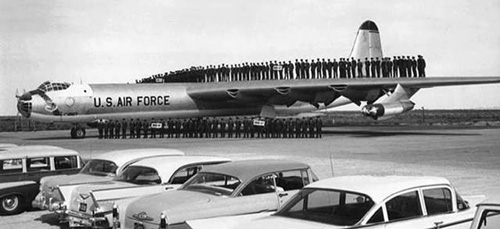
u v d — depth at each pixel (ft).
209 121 148.25
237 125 146.61
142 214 30.45
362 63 168.04
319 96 155.94
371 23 196.03
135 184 37.86
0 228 41.27
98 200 34.91
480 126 240.53
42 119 144.25
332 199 24.59
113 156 43.88
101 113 150.71
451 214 25.23
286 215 25.07
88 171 44.24
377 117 128.36
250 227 23.98
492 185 53.57
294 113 187.73
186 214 29.30
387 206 23.54
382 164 72.43
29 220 44.34
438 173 62.80
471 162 74.49
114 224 32.30
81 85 149.28
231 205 30.53
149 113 159.22
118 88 153.99
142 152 44.62
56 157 48.60
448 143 112.68
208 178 32.94
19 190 46.37
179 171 37.70
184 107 165.07
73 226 37.50
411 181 25.23
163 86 162.30
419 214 24.43
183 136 148.46
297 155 85.56
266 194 31.89
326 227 22.90
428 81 133.69
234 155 85.15
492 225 19.06
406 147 101.91
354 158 80.89
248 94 157.58
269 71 175.22
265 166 33.06
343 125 280.31
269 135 141.69
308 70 168.25
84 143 121.90
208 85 162.71
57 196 39.78
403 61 161.79
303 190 26.09
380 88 143.95
